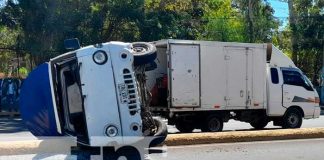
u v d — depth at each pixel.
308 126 20.25
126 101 8.17
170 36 31.47
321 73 44.31
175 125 16.89
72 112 8.23
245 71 17.31
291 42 46.38
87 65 8.09
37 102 8.29
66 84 8.23
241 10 45.59
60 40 28.95
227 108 16.92
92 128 8.08
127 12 30.11
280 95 18.06
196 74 16.33
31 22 28.77
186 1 33.66
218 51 16.77
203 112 16.72
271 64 18.12
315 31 43.94
